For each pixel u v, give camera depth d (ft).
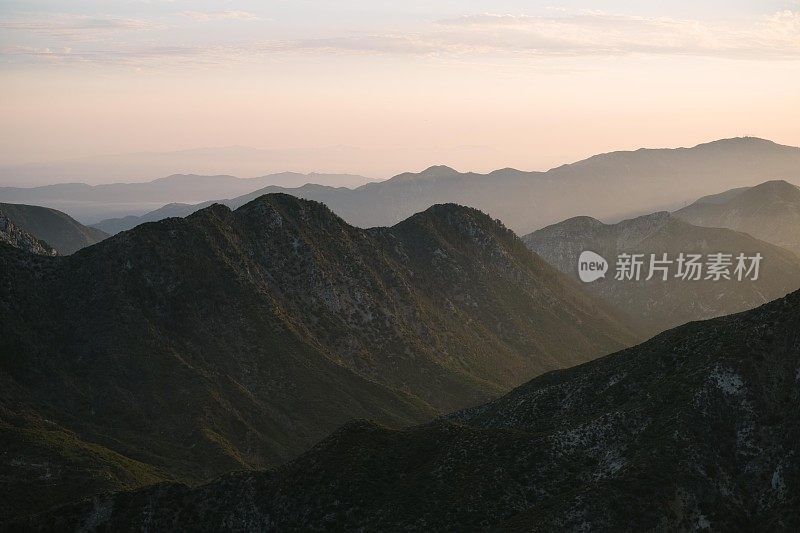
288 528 365.20
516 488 340.80
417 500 350.43
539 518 313.32
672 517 306.55
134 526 389.80
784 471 318.24
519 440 366.02
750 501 317.63
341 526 354.74
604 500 309.22
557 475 344.08
